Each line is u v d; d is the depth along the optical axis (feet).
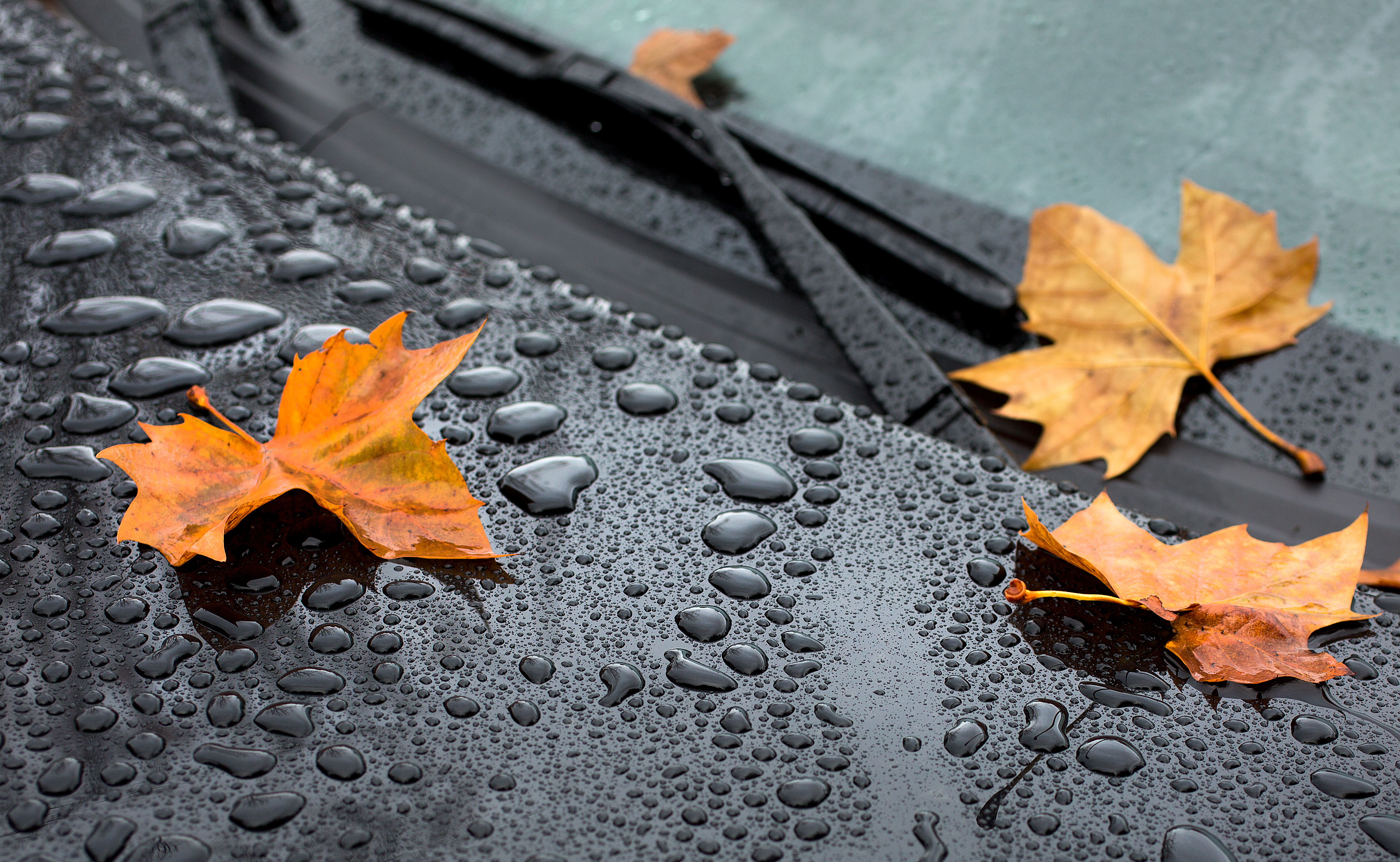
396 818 2.40
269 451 2.63
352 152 3.20
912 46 3.18
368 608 2.54
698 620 2.54
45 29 3.22
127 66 3.16
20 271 2.85
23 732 2.43
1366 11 3.10
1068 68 3.12
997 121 3.08
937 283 2.92
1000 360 2.93
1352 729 2.48
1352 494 2.79
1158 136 3.04
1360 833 2.41
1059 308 2.96
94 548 2.58
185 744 2.43
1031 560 2.61
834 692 2.49
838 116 3.11
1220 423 2.88
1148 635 2.55
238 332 2.79
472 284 2.89
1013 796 2.43
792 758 2.45
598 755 2.44
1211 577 2.60
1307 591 2.60
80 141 3.03
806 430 2.73
